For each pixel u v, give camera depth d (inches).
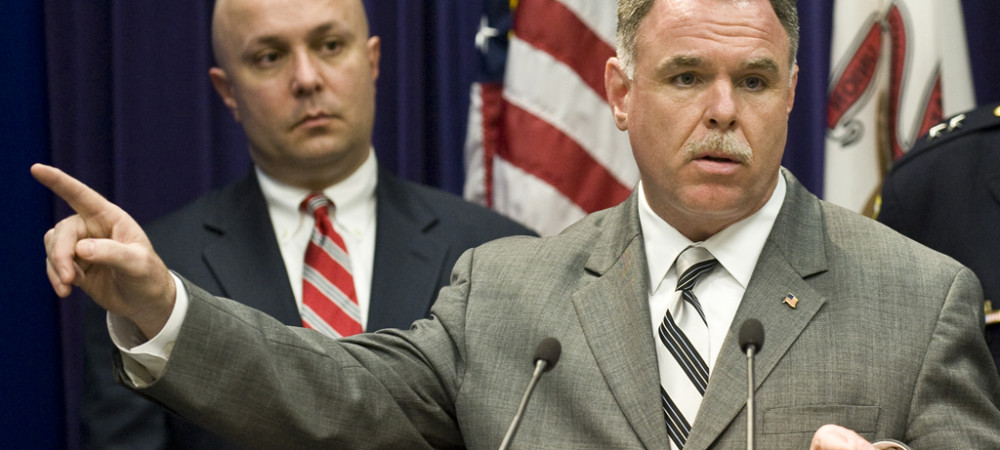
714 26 85.6
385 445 90.1
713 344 87.2
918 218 126.7
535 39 169.6
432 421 92.7
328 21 129.7
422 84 176.9
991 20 178.5
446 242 130.7
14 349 164.4
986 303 118.3
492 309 93.1
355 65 131.5
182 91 173.0
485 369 90.1
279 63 130.2
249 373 83.7
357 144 132.0
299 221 132.1
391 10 176.6
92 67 173.5
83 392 123.9
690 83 87.0
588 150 168.1
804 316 84.7
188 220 131.6
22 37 169.2
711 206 85.9
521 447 85.7
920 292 84.5
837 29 163.6
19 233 166.4
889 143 160.9
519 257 96.7
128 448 118.8
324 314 125.6
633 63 90.4
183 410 83.0
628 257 91.7
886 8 162.9
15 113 167.8
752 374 75.5
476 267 97.5
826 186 161.2
